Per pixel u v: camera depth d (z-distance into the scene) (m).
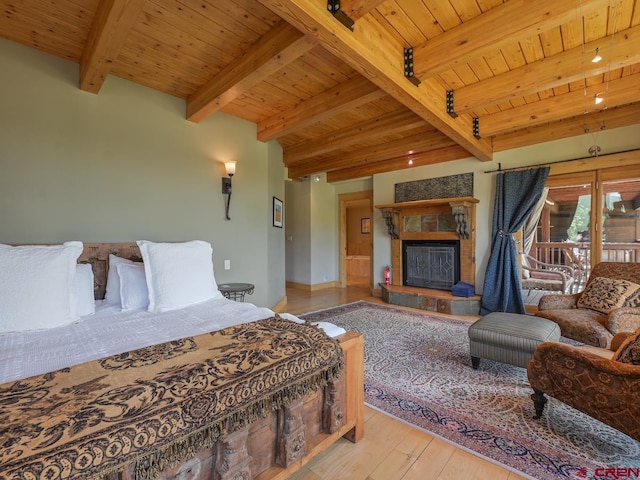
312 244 6.59
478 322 2.58
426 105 2.71
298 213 6.79
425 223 5.26
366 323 3.95
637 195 3.44
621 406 1.34
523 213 4.06
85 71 2.30
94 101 2.58
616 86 2.84
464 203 4.41
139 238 2.81
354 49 1.91
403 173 5.50
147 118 2.88
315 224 6.64
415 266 5.37
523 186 4.12
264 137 3.72
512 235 4.18
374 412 1.96
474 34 2.08
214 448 1.12
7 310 1.53
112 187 2.66
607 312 2.75
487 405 2.02
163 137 2.98
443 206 5.00
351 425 1.64
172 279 2.11
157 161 2.94
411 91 2.48
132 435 0.85
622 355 1.44
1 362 1.20
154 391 0.99
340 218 6.95
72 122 2.47
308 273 6.60
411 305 4.87
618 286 2.84
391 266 5.66
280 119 3.49
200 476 1.09
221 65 2.57
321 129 4.16
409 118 3.47
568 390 1.59
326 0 1.69
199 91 2.93
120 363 1.17
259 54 2.25
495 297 4.28
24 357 1.25
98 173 2.59
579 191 3.83
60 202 2.41
